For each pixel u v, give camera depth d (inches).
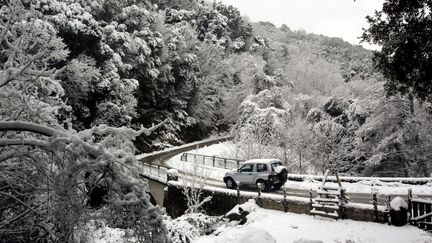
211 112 2442.2
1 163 206.8
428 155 1113.4
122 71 1609.3
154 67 1955.0
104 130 195.9
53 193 182.5
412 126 1109.7
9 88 231.1
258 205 656.4
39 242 217.9
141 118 1897.1
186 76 2281.0
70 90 1211.2
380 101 1148.5
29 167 210.4
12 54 229.1
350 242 447.2
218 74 2623.0
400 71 408.8
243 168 772.0
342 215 562.3
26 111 226.4
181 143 2064.5
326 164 1240.2
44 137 228.5
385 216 525.3
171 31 2313.0
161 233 176.2
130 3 2076.8
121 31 1711.4
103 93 1423.5
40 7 1130.7
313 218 574.6
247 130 1526.8
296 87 3157.0
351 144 1290.6
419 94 423.2
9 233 208.2
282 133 1333.7
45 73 221.6
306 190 756.0
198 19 3189.0
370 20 414.3
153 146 1797.5
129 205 176.4
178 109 2255.2
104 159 173.0
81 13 1331.2
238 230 550.0
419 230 483.2
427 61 381.7
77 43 1299.2
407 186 745.0
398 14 389.1
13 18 243.3
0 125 180.7
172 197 783.7
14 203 211.3
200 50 2598.4
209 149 1861.5
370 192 704.4
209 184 868.6
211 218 625.6
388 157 1254.3
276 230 517.3
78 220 182.7
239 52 3230.8
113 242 324.5
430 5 367.9
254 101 2062.0
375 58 438.3
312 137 1263.5
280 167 753.0
